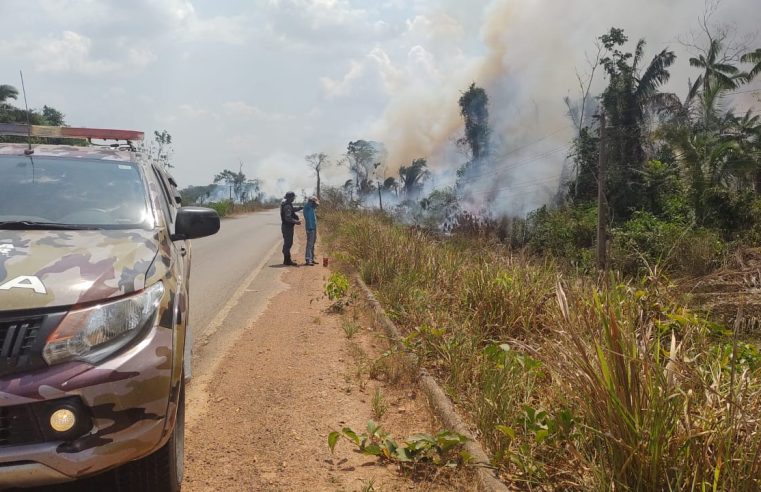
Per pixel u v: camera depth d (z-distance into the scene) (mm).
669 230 19156
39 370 2514
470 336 5895
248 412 4590
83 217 3680
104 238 3303
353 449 3990
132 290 2846
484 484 3406
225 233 24516
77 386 2523
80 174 4078
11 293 2588
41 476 2484
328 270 12805
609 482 3010
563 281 5617
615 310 3832
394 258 10336
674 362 3107
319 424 4383
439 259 9625
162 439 2789
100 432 2570
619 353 3041
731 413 2805
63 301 2625
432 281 8648
